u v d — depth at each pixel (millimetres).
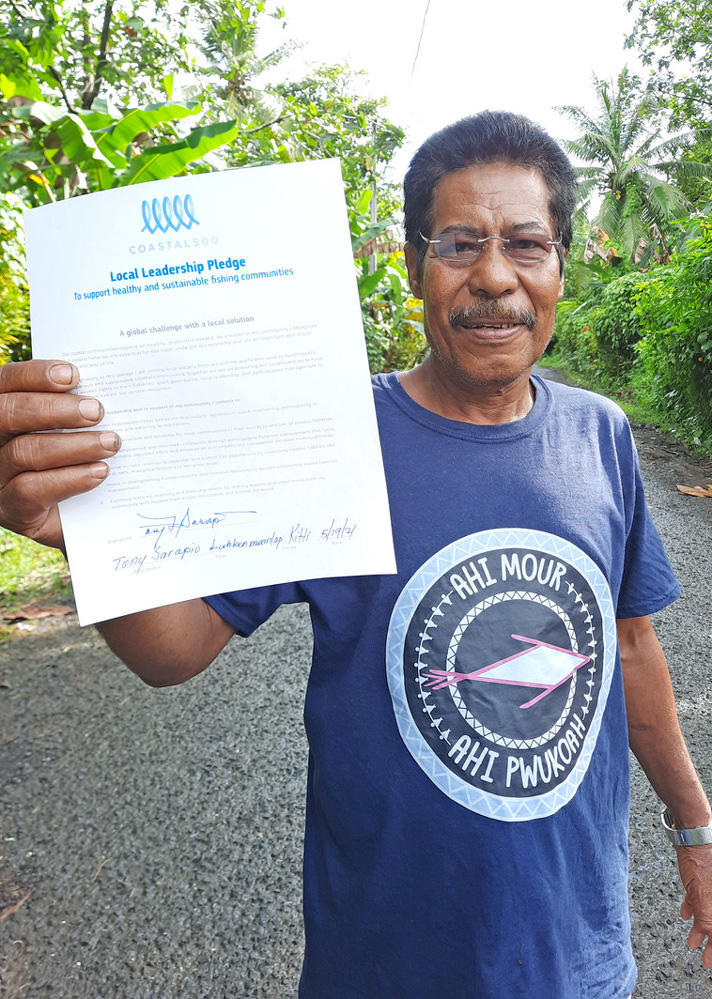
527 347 1071
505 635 1041
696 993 1875
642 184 20094
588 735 1089
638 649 1341
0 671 3766
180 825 2576
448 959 1041
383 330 8320
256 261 891
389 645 1041
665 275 7820
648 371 9109
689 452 7215
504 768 1025
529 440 1110
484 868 1016
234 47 9734
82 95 7977
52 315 885
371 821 1063
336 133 10234
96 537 910
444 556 1047
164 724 3217
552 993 1050
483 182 1021
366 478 932
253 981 1980
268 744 3016
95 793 2770
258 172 881
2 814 2682
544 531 1071
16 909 2260
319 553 940
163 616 1006
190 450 914
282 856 2406
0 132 5617
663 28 21109
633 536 1263
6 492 856
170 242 880
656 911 2119
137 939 2131
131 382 894
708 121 21391
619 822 1184
